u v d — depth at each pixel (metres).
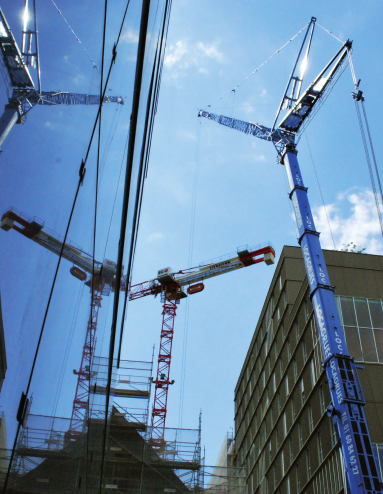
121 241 16.47
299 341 64.44
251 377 89.69
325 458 50.91
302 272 73.94
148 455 46.59
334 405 46.75
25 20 4.75
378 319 55.91
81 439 9.53
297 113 79.38
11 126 4.50
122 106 12.02
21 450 5.39
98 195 9.82
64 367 7.42
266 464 72.00
